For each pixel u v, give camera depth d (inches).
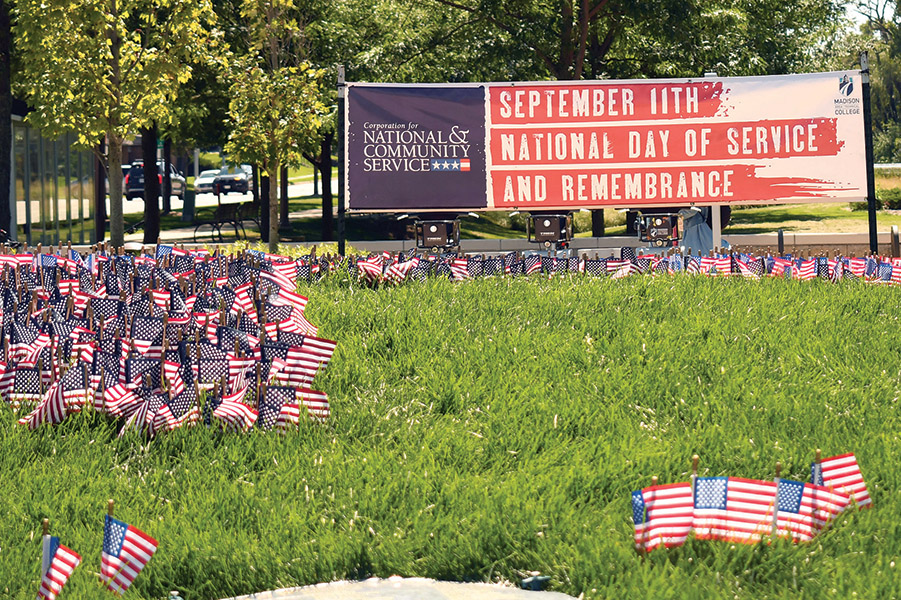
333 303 411.5
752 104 619.5
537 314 395.9
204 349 291.9
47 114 791.7
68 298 353.4
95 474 244.8
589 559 190.7
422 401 302.5
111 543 182.1
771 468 242.1
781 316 394.0
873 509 213.5
